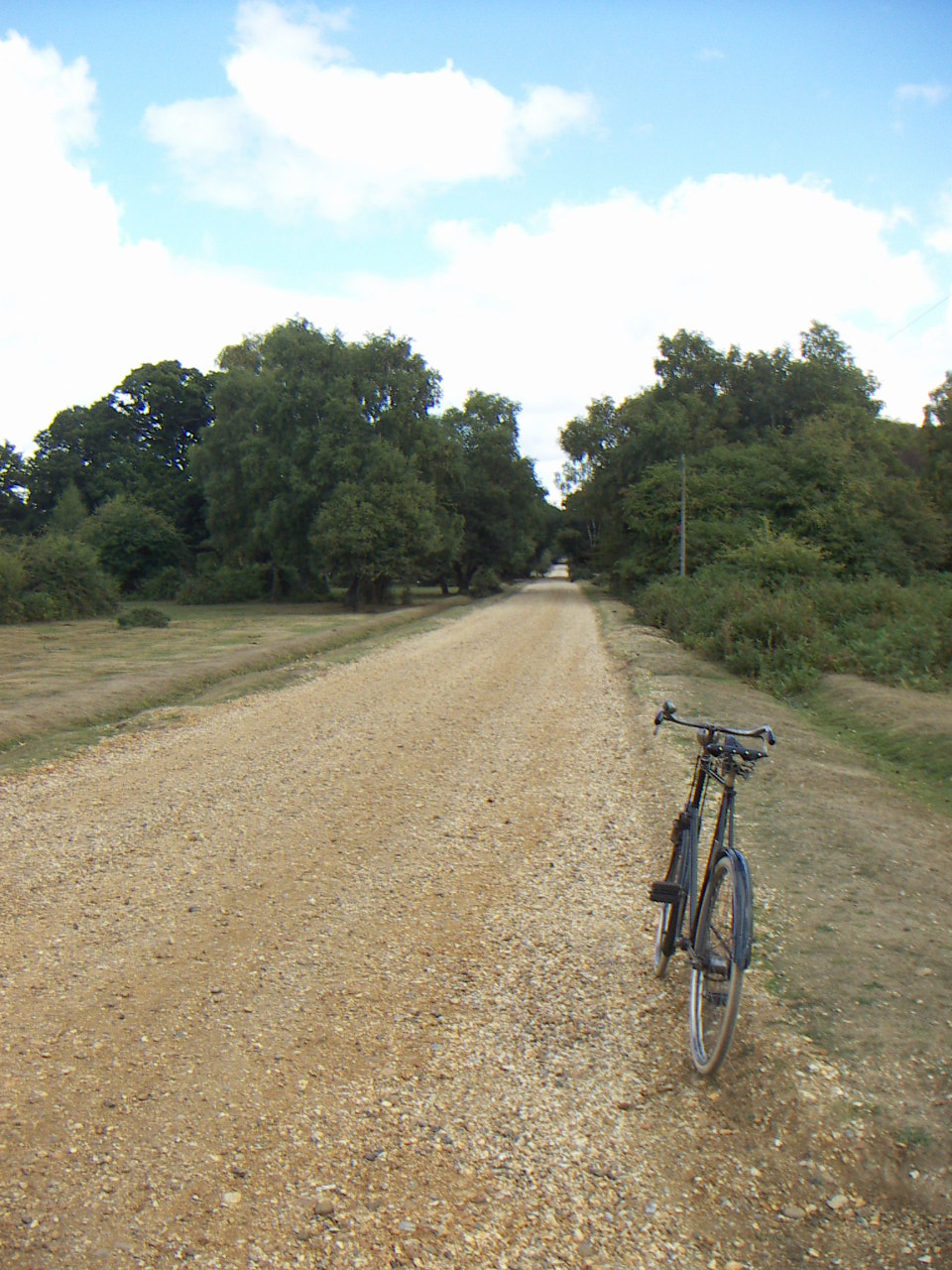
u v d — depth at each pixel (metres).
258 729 11.90
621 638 26.94
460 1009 4.43
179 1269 2.78
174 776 9.23
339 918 5.55
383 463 44.38
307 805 8.13
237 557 53.97
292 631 30.34
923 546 38.22
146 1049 4.01
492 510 63.31
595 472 58.72
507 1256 2.88
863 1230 2.99
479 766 9.73
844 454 38.38
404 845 6.99
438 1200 3.11
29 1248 2.83
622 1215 3.07
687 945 4.21
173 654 22.61
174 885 6.07
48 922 5.43
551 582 92.94
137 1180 3.16
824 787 8.88
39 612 37.69
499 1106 3.65
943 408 51.84
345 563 44.31
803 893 5.77
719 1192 3.18
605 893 6.01
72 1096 3.64
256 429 50.03
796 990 4.39
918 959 4.73
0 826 7.43
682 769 9.30
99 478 71.69
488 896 5.95
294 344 47.16
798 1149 3.33
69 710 13.09
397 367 48.66
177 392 73.00
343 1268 2.80
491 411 64.69
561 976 4.79
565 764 9.86
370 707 13.67
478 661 20.69
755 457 41.28
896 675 16.47
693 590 28.03
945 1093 3.51
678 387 60.50
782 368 60.81
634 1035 4.20
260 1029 4.20
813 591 23.20
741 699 14.88
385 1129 3.48
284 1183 3.17
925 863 6.54
